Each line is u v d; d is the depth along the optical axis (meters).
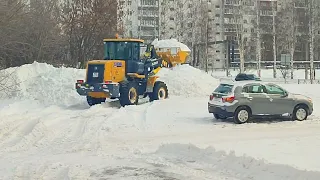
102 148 12.54
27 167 10.27
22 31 32.41
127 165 10.50
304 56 78.00
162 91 25.83
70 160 11.06
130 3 75.75
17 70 26.39
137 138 14.09
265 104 17.75
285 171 9.05
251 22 71.06
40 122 15.55
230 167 9.96
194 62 65.62
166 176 9.45
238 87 17.58
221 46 84.06
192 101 24.34
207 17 68.19
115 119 17.59
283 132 15.21
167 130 15.66
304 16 64.06
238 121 17.34
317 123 17.50
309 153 11.12
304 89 33.12
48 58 37.41
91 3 39.47
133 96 23.47
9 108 20.48
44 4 39.34
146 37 75.75
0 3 27.12
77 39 39.25
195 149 11.57
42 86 24.88
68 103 23.80
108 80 22.48
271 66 72.69
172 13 72.69
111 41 24.39
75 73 25.92
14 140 13.91
